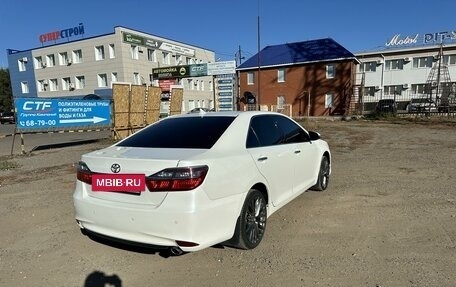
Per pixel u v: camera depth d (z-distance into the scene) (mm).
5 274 3389
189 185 2998
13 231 4500
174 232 3004
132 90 15867
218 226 3234
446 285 3000
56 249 3916
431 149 11266
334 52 38531
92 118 14297
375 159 9469
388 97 47125
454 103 32781
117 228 3230
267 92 41812
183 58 47594
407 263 3391
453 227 4270
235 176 3439
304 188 5234
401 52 45938
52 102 12664
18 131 11672
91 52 40406
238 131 3889
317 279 3146
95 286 3148
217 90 32281
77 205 3506
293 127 5188
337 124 24422
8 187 6922
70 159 10484
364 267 3334
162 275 3301
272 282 3125
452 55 43625
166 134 3895
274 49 43750
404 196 5680
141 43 39062
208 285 3109
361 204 5281
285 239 4027
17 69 47250
